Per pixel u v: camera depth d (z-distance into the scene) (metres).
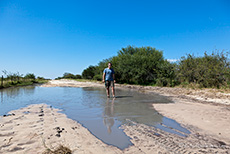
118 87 14.79
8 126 3.20
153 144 2.54
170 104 5.91
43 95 8.50
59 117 4.04
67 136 2.77
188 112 4.63
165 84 14.16
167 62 14.49
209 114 4.37
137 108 5.22
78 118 4.03
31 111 4.59
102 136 2.87
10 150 2.21
